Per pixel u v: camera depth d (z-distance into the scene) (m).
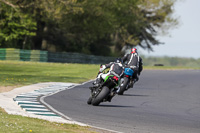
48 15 178.50
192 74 121.00
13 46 190.62
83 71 104.69
